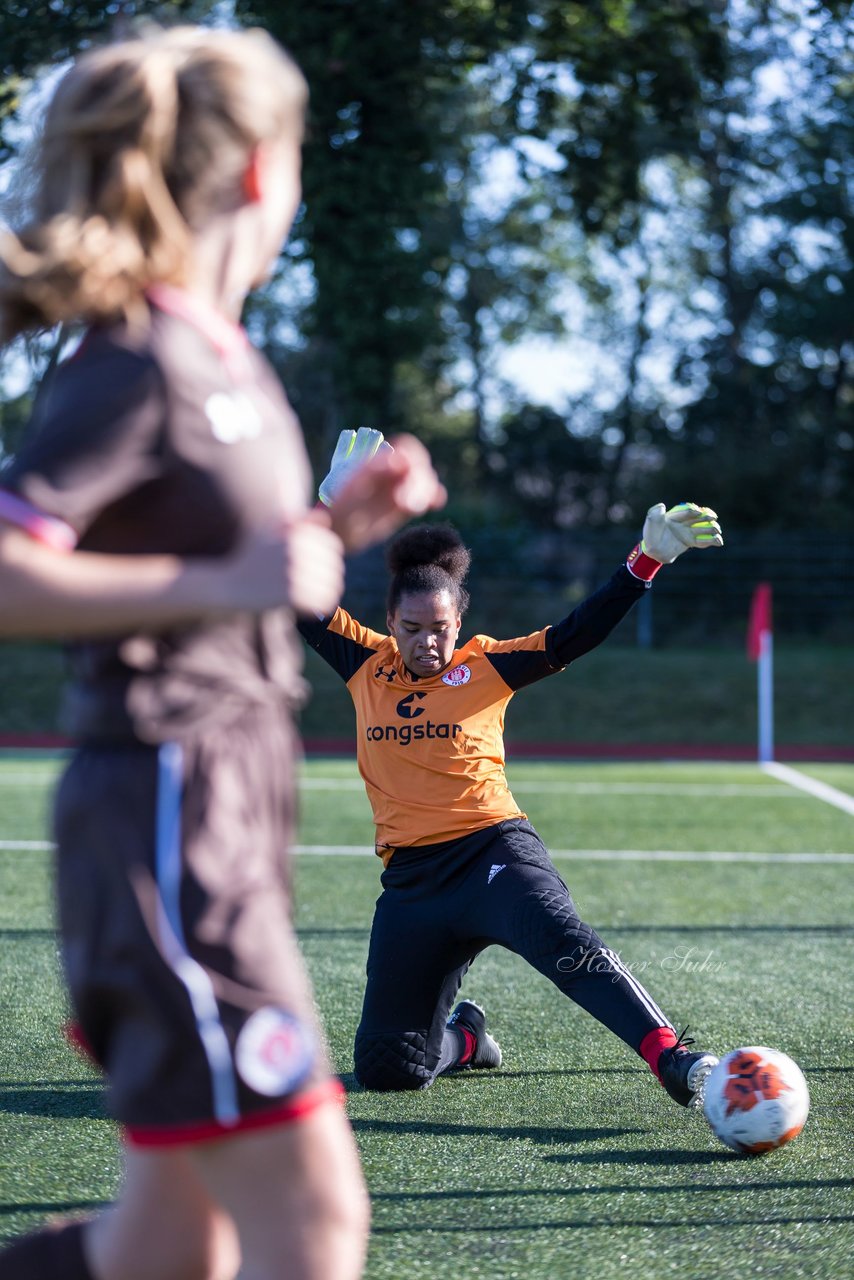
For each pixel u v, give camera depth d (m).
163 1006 2.64
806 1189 5.06
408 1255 4.41
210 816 2.69
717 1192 5.02
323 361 48.69
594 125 26.72
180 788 2.67
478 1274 4.27
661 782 20.98
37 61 21.38
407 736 6.48
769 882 12.60
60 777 2.79
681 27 25.47
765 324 58.75
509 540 38.41
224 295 2.85
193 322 2.68
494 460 65.19
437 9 24.42
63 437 2.50
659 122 26.41
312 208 25.84
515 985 8.61
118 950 2.65
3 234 2.63
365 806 17.67
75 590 2.44
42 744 28.11
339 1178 2.73
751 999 8.22
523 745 30.17
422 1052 6.32
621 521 50.84
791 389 58.47
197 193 2.72
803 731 31.58
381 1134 5.71
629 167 27.17
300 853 13.96
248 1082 2.63
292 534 2.53
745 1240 4.55
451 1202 4.90
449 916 6.25
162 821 2.66
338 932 10.16
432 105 28.05
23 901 11.21
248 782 2.77
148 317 2.63
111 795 2.67
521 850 6.31
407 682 6.58
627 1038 5.74
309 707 32.22
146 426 2.55
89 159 2.66
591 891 12.11
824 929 10.48
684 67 25.77
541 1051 7.10
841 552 39.03
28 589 2.42
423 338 36.47
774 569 39.06
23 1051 6.92
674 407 66.00
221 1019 2.64
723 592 38.97
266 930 2.72
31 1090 6.23
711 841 15.09
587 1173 5.23
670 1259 4.39
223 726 2.74
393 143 25.70
